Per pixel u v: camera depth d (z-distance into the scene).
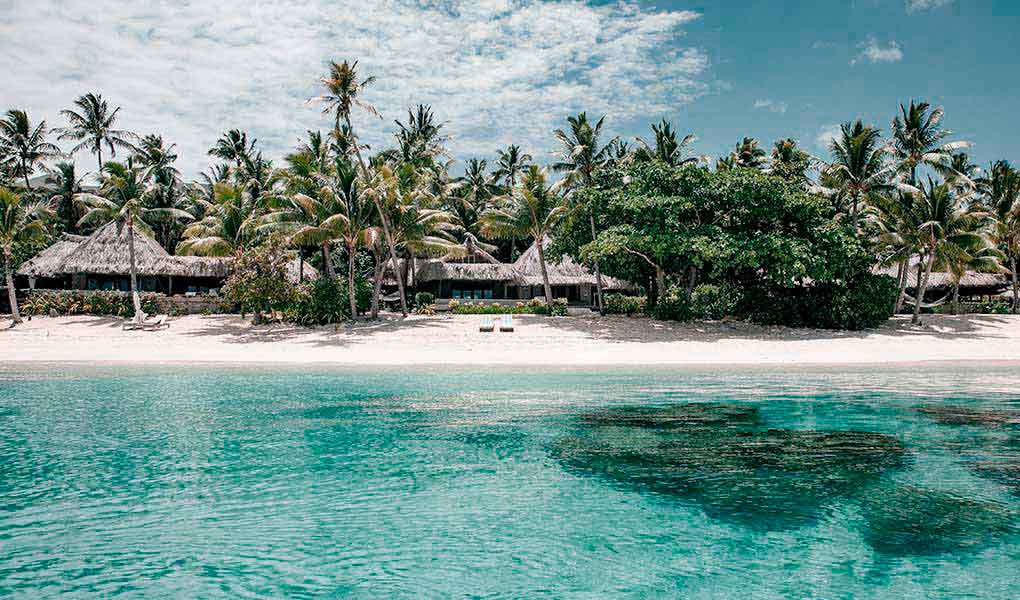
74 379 19.92
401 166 37.09
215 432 11.82
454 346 29.22
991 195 47.91
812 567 5.97
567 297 51.69
